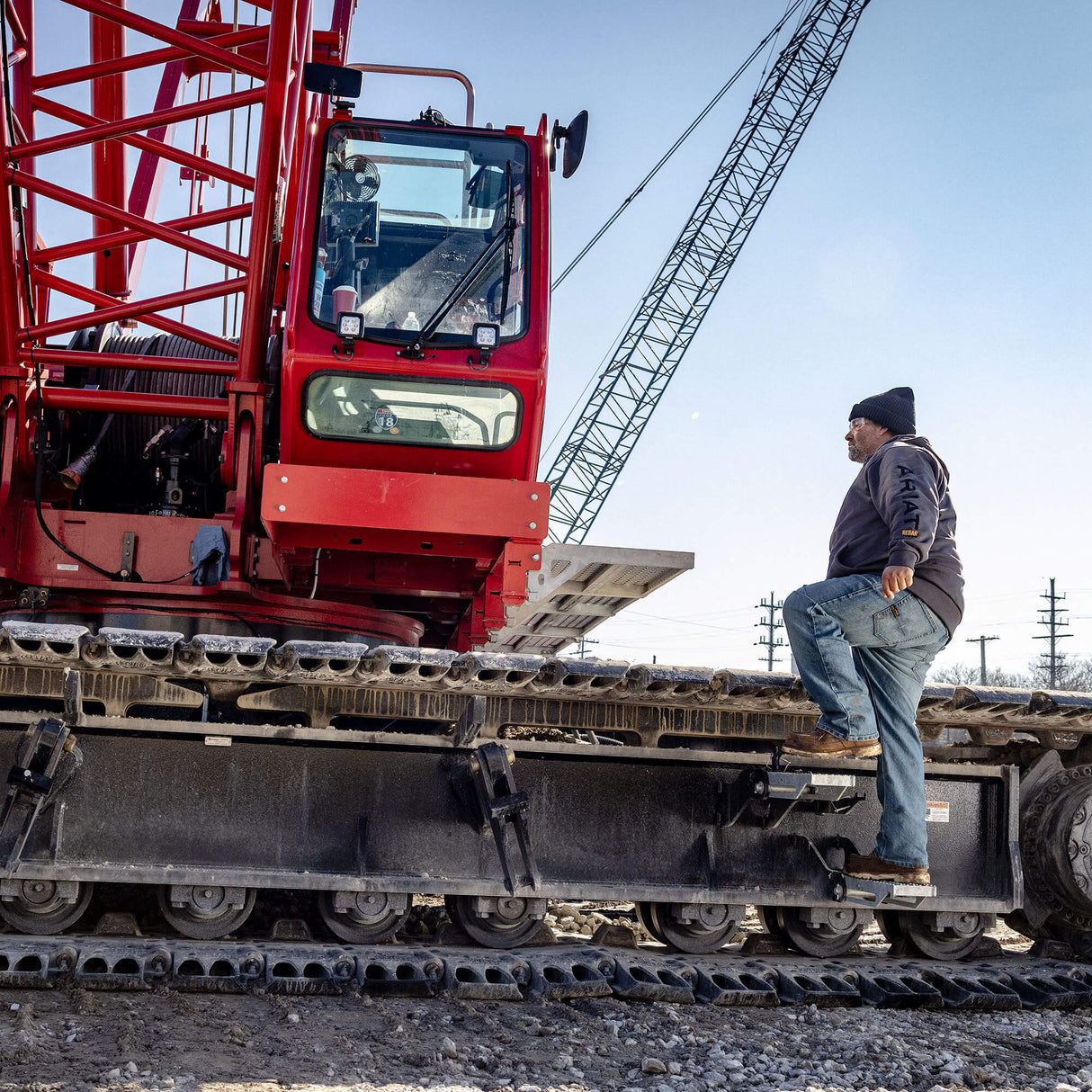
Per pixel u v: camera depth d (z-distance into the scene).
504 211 6.08
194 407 6.20
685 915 4.77
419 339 5.72
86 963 4.02
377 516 5.45
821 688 4.28
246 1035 3.55
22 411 5.98
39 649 4.14
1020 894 5.08
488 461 5.88
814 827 4.98
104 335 6.90
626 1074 3.47
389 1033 3.71
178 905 4.38
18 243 6.32
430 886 4.46
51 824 4.26
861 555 4.40
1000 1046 4.10
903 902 4.85
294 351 5.68
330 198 5.96
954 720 5.00
